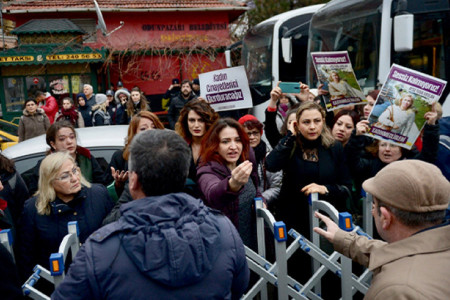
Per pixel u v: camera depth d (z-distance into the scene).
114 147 4.54
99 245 1.44
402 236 1.52
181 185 1.58
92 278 1.39
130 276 1.39
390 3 6.03
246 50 10.12
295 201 3.18
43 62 12.18
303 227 3.14
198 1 15.05
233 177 2.16
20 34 12.53
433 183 1.47
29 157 4.41
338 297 2.92
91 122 8.96
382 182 1.54
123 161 3.95
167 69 14.10
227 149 2.70
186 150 1.59
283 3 16.94
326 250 2.90
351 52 6.73
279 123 6.03
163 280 1.37
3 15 14.39
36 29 12.54
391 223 1.54
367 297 1.44
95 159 4.12
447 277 1.35
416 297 1.30
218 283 1.47
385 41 6.05
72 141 3.77
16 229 3.23
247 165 2.14
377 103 3.26
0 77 12.46
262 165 3.88
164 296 1.39
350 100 3.90
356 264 3.02
